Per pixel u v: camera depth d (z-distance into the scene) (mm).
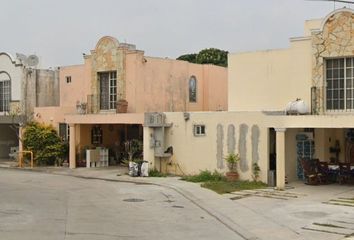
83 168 29484
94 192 20500
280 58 23062
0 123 34844
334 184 22000
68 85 34281
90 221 14484
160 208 16750
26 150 32281
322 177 22047
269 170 21812
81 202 17984
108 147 31609
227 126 23203
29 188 21797
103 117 27875
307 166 22047
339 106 20688
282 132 20672
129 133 32219
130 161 25609
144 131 25594
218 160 23547
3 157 37844
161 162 25703
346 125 19156
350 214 15219
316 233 12836
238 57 24547
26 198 18922
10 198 18906
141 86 28844
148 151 25422
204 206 16844
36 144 31578
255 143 22266
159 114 25172
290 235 12641
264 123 21922
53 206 17109
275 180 21531
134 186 22266
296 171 23469
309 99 21906
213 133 23719
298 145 23516
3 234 12664
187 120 24688
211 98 34438
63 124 32156
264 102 23656
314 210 15898
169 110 30953
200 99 33750
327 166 22141
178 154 25094
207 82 34156
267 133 21875
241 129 22719
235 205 16953
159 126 25188
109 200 18438
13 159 35844
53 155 31312
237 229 13391
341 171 21859
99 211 16156
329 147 23062
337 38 20500
